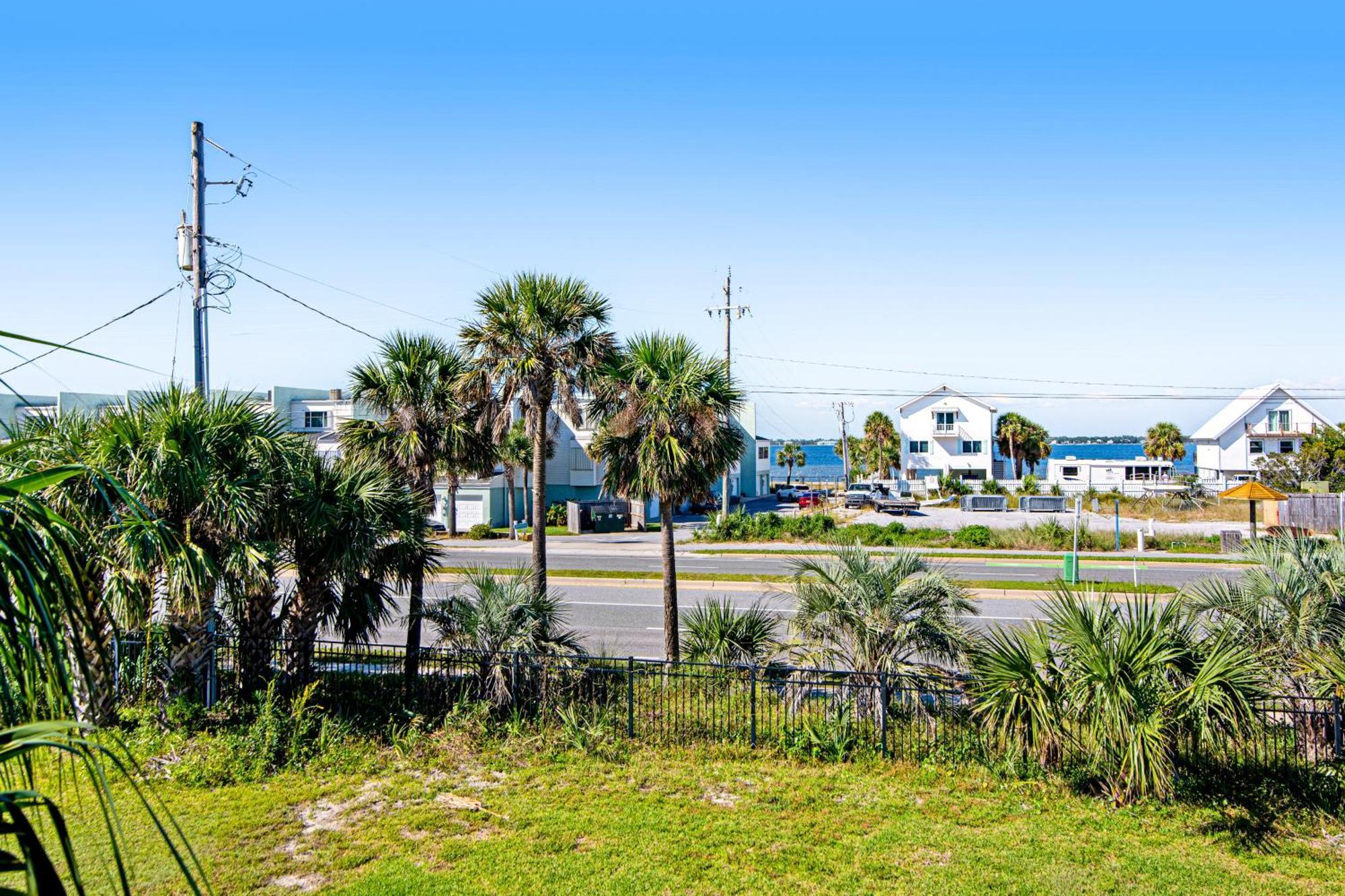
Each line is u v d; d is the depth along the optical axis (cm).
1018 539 3144
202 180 1540
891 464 7562
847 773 960
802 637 1173
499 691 1116
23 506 301
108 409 1004
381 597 1234
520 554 3145
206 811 858
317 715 1091
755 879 718
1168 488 5975
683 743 1054
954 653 1030
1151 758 825
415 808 869
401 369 1495
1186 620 987
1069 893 695
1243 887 705
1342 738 921
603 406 1611
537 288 1545
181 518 1005
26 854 257
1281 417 6319
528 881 716
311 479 1120
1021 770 931
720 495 5281
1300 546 1037
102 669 959
